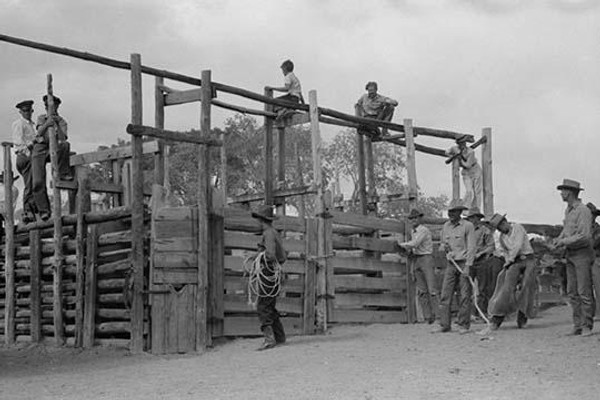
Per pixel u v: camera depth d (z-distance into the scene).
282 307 14.87
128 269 13.77
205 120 14.21
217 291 14.05
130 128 13.52
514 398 8.28
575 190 12.91
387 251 16.91
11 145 16.09
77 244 14.39
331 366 10.92
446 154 19.52
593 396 8.25
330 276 15.61
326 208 15.85
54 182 14.86
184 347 13.47
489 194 19.38
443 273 18.39
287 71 17.61
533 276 14.34
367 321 16.39
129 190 15.73
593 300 12.95
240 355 12.68
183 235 13.76
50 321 15.05
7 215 15.88
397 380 9.57
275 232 13.21
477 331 14.27
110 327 13.98
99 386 10.26
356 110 19.23
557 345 11.95
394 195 18.52
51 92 15.02
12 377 11.57
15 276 15.85
